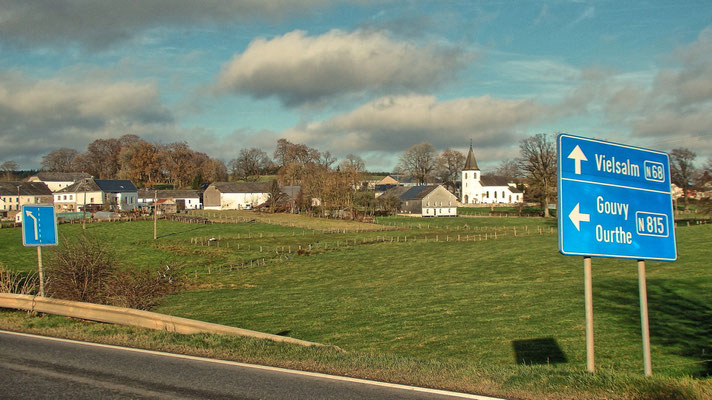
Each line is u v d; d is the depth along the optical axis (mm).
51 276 20562
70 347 11211
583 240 8828
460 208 143625
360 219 101062
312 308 28406
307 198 119562
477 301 27469
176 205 125188
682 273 32156
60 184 158250
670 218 9695
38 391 8078
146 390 8086
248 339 11695
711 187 68875
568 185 8781
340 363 9648
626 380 8258
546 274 38281
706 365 14516
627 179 9336
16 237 68375
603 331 19719
